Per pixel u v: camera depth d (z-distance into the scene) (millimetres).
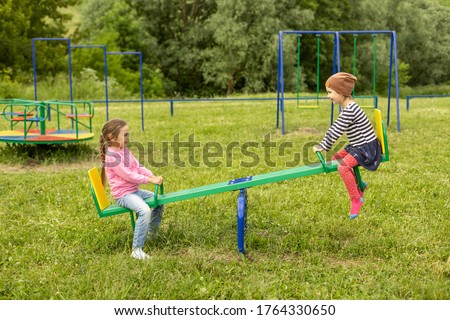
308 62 46125
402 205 7199
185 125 16062
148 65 46125
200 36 45812
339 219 6605
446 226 6332
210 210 7137
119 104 25250
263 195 7707
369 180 8609
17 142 10695
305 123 16234
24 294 4715
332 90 5863
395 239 5867
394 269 5102
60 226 6531
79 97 30609
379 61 44562
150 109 21906
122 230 6465
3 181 8867
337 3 45250
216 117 18219
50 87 30656
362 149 5688
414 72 54062
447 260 5309
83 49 42125
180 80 49094
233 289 4781
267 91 42844
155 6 46375
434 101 25391
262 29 40062
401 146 11914
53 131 12234
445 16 52188
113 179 5660
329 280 4914
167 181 8953
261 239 5914
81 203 7488
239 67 42281
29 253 5641
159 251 5738
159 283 4863
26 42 40781
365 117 5758
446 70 53188
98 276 5020
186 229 6223
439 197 7645
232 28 39562
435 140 12633
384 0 45719
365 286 4797
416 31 49625
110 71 41875
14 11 39812
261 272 5129
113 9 45062
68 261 5410
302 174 5727
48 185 8570
